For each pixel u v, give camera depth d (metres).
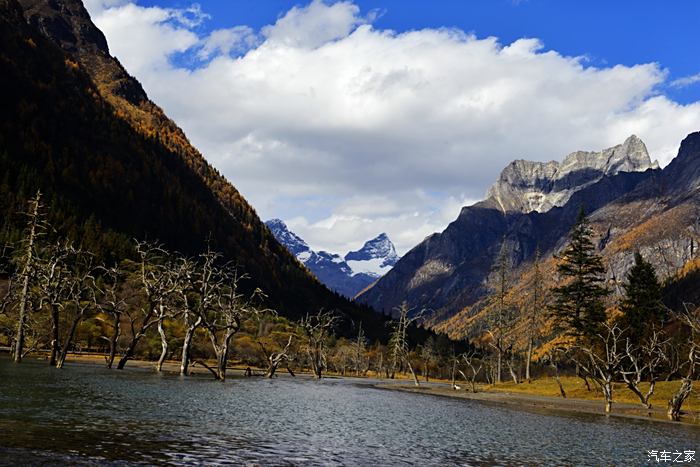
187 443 26.41
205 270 78.56
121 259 161.88
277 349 141.38
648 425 47.81
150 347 116.94
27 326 73.12
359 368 181.75
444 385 127.69
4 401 35.53
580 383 86.81
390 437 34.09
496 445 33.62
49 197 186.00
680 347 75.56
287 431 33.09
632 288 91.62
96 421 30.38
